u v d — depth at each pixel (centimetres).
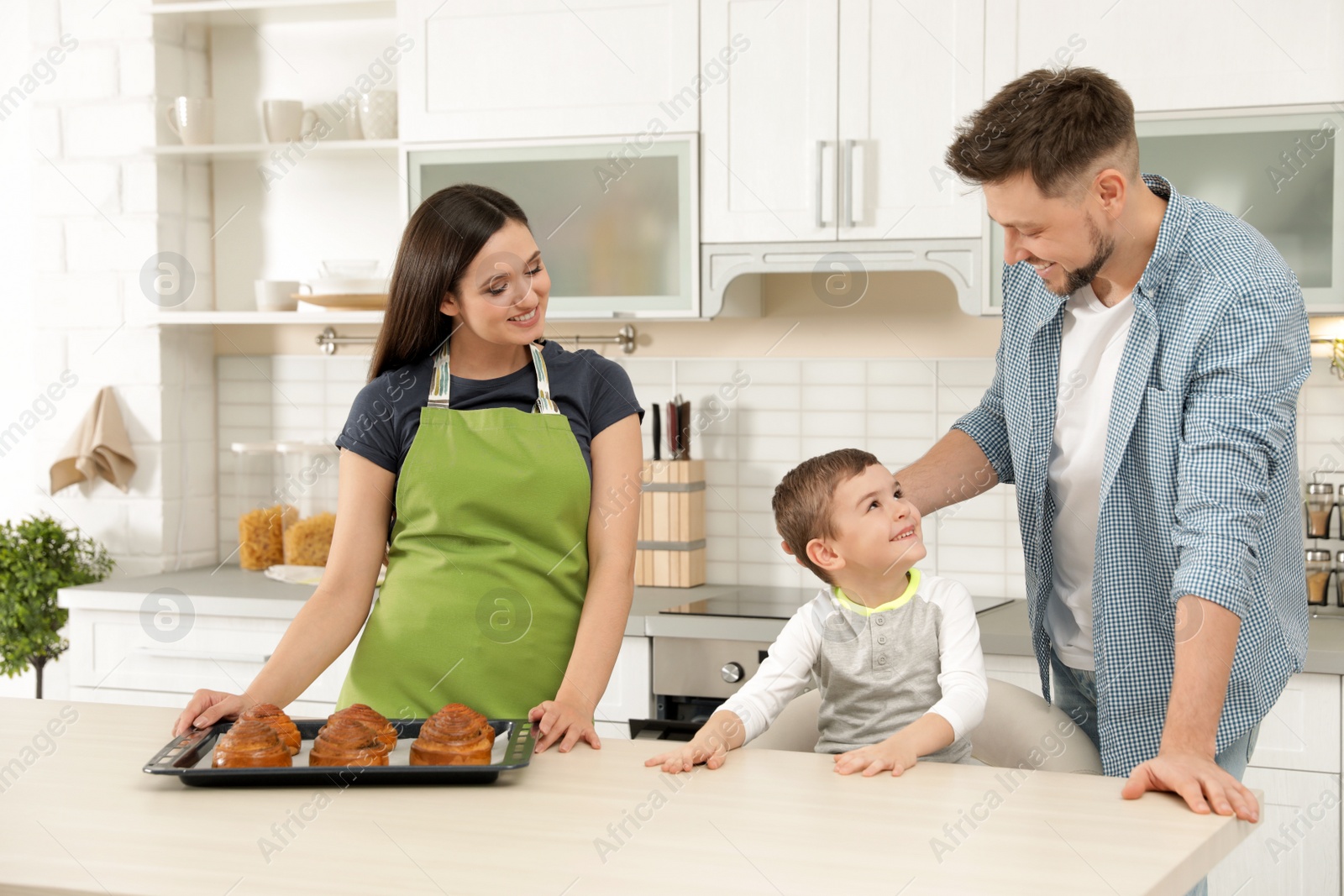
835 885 85
